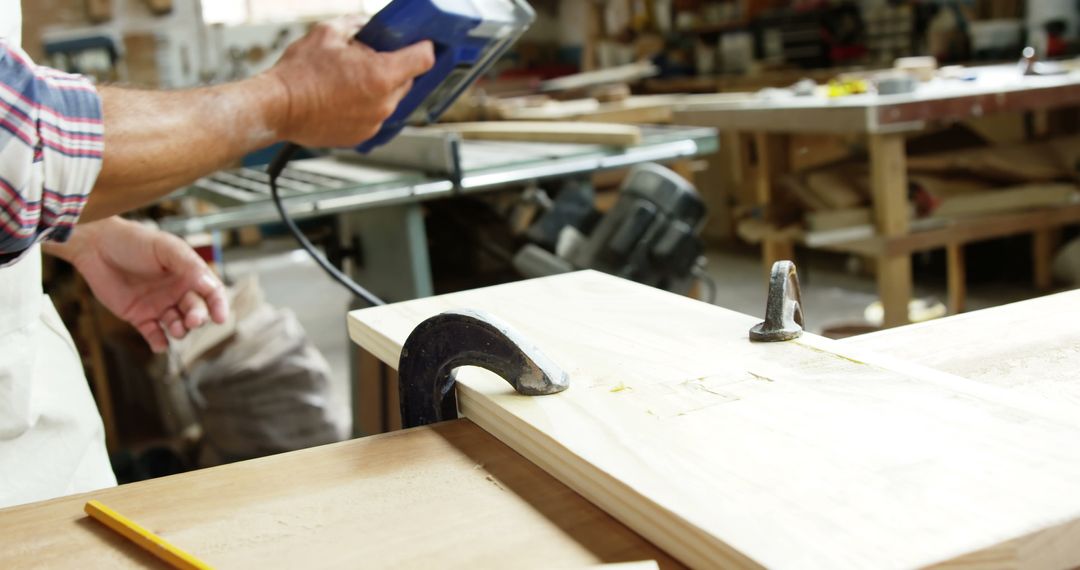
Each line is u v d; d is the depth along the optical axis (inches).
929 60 120.0
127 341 102.6
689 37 232.4
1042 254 130.4
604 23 266.1
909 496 17.8
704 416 22.4
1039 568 16.4
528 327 30.7
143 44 214.2
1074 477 18.0
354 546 19.5
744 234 114.2
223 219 65.6
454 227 90.0
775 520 17.4
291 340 88.3
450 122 117.8
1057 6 150.4
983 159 109.7
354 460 23.9
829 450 20.0
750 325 29.1
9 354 32.1
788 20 193.8
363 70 35.9
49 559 20.0
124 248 41.8
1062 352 27.3
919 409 21.7
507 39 44.1
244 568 18.9
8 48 23.5
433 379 26.9
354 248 83.4
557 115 116.9
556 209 77.4
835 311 132.3
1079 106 131.6
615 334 29.3
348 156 89.0
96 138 25.7
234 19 244.1
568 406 23.7
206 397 85.7
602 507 20.4
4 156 22.7
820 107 94.3
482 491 21.7
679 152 79.5
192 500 22.0
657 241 71.0
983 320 30.8
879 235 99.3
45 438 34.7
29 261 32.6
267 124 33.7
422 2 37.2
